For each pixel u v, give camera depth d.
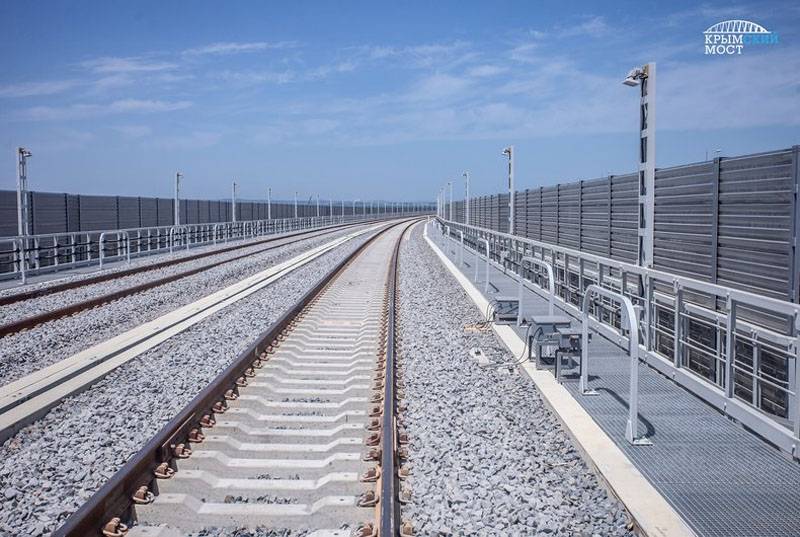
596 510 5.34
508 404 8.34
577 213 17.11
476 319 14.59
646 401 7.78
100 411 8.07
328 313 15.94
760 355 7.39
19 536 5.05
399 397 8.66
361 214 127.06
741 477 5.64
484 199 37.25
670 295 10.21
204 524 5.27
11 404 8.04
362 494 5.65
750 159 7.82
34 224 24.92
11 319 14.19
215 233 39.41
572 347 8.79
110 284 20.19
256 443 7.12
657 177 10.94
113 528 4.99
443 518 5.21
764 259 7.51
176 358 10.85
